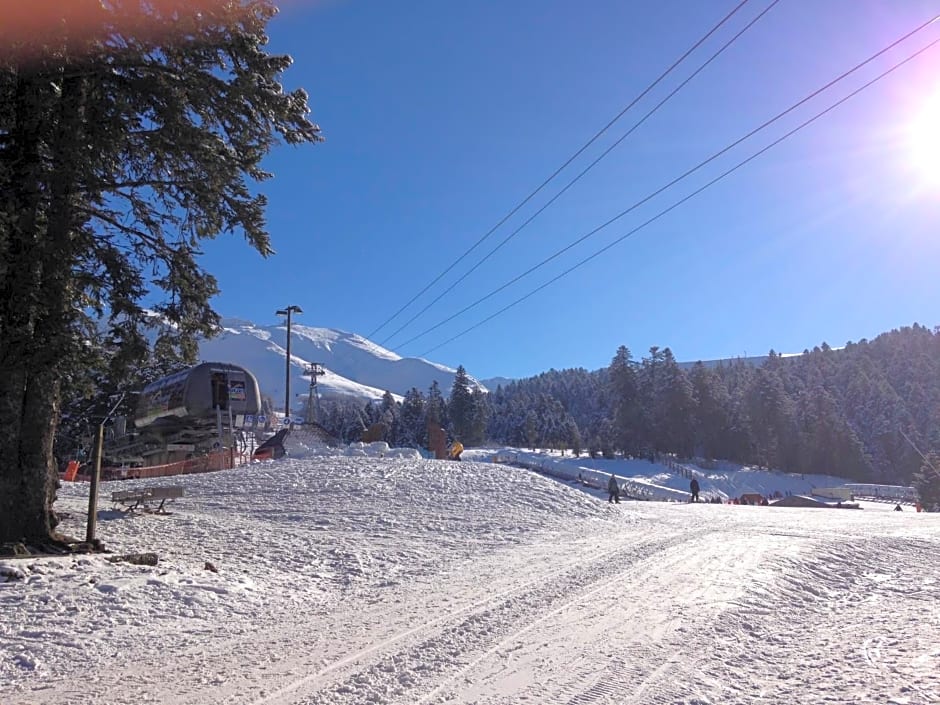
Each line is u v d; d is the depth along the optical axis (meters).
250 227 11.96
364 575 11.49
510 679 5.78
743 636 7.41
